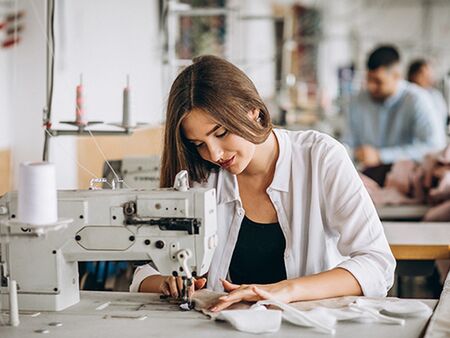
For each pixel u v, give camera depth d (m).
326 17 11.38
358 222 2.17
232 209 2.30
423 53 11.59
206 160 2.23
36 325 1.85
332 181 2.21
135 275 2.31
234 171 2.08
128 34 5.25
